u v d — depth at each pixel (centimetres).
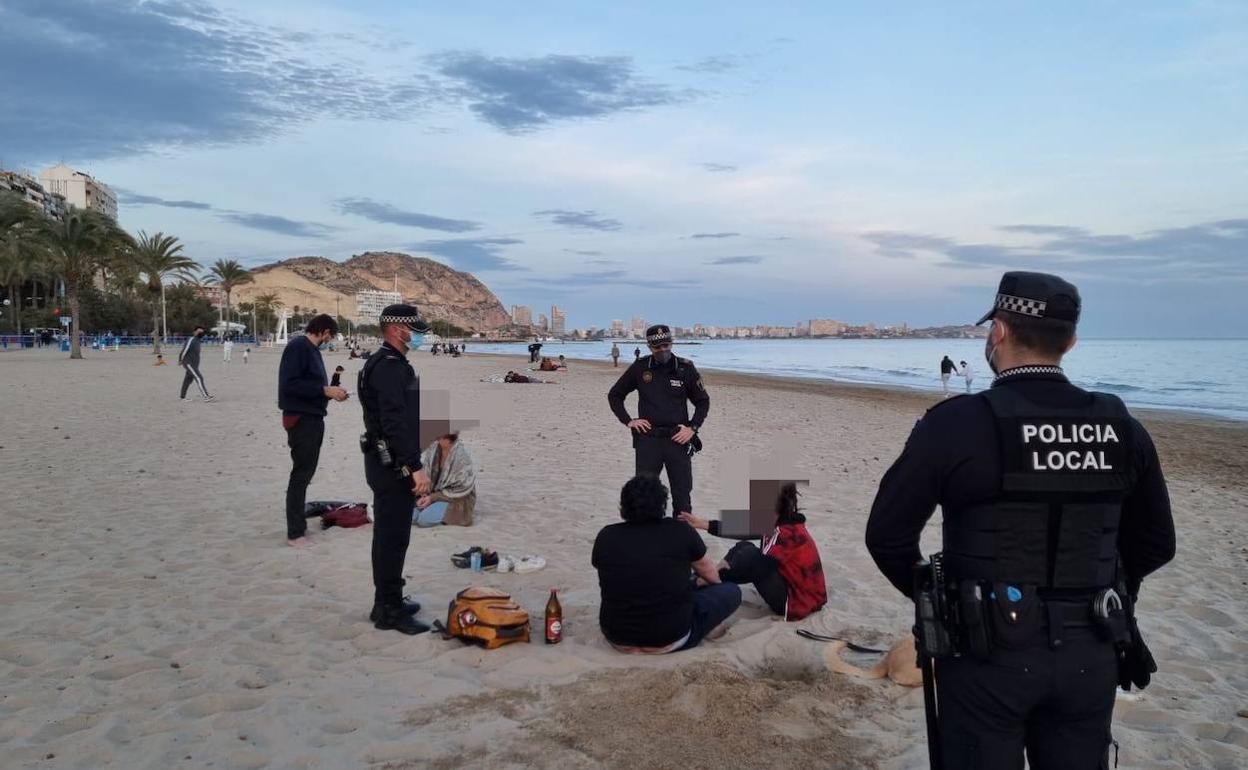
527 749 373
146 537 746
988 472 215
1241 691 457
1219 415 2586
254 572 650
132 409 1814
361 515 796
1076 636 213
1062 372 232
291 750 371
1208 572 698
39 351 5816
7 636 505
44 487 946
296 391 723
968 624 215
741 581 570
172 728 391
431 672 461
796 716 410
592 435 1571
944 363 3141
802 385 3981
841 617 567
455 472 816
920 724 407
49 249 4559
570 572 668
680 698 423
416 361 6456
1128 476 219
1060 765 221
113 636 510
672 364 751
